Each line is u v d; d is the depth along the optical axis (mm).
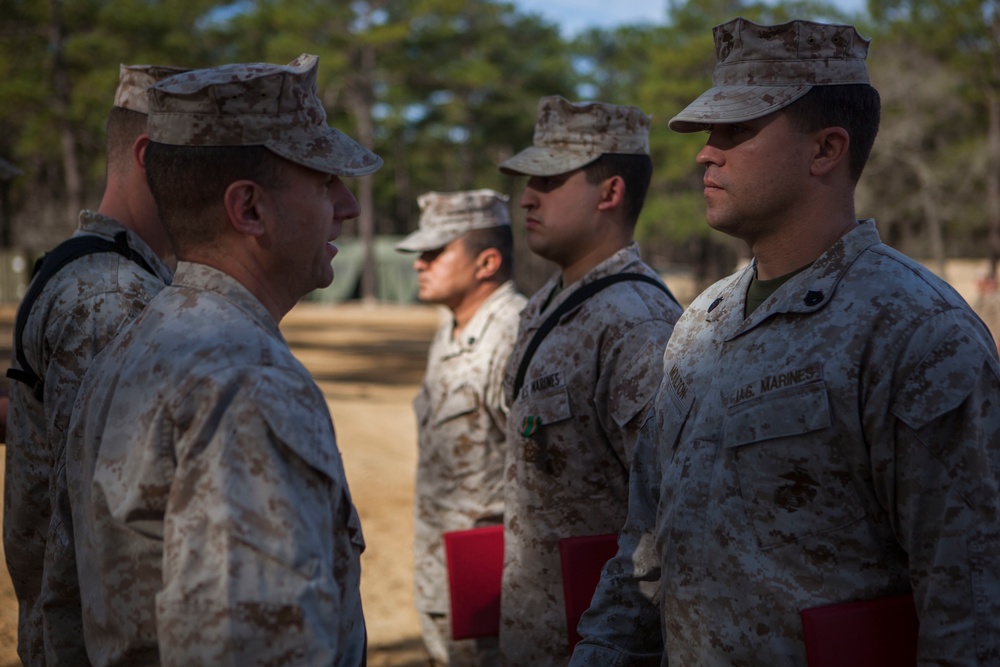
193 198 1540
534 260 46188
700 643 1778
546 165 2775
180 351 1439
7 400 2633
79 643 1725
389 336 23562
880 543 1658
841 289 1721
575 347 2609
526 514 2676
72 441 1596
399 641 4797
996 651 1535
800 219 1823
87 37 27375
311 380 1476
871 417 1624
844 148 1804
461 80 40500
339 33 37312
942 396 1569
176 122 1534
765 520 1705
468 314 3697
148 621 1406
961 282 35156
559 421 2598
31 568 2250
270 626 1303
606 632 2051
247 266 1559
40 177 36875
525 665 2660
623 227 2834
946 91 33812
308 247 1594
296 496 1364
